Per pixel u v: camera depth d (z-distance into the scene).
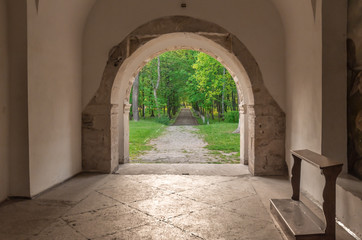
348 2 3.67
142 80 27.97
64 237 2.83
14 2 3.88
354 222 2.92
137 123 21.33
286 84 5.30
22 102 3.94
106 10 5.52
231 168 6.14
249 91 5.64
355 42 3.53
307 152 3.22
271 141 5.42
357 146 3.53
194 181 4.97
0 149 3.84
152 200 3.96
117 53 5.52
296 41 4.70
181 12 5.43
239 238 2.82
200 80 20.30
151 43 5.73
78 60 5.48
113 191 4.38
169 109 31.83
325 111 3.74
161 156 8.12
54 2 4.45
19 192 4.00
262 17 5.38
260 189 4.50
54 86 4.62
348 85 3.70
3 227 3.07
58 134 4.76
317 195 3.88
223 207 3.68
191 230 3.00
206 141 11.59
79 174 5.47
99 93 5.57
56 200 3.95
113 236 2.86
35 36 4.09
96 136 5.59
